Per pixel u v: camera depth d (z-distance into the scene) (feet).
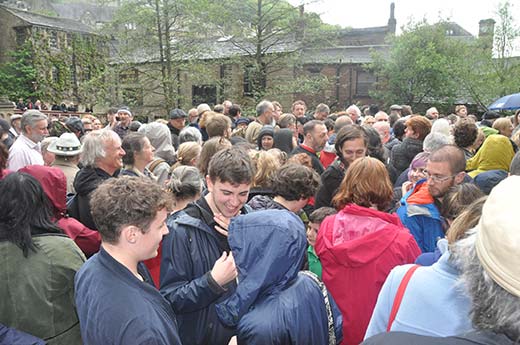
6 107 72.90
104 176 10.46
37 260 6.21
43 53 99.40
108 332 4.48
